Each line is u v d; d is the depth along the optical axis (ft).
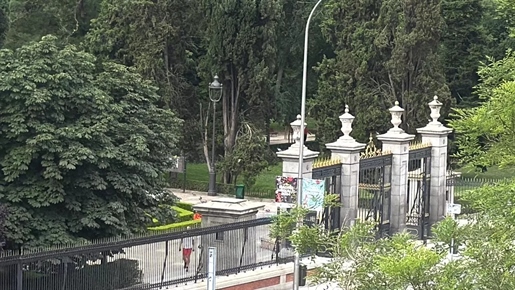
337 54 183.01
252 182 176.86
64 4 205.26
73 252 84.99
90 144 99.76
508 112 91.76
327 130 180.45
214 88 170.40
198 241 101.81
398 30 175.83
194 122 185.16
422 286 60.18
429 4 174.81
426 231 140.67
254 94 179.32
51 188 96.63
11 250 93.71
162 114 112.57
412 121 178.29
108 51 184.14
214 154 180.96
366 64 178.29
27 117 97.76
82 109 101.55
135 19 180.14
